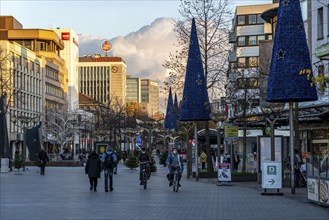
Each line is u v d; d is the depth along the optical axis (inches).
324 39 1729.8
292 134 999.6
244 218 650.8
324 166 780.6
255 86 1918.1
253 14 3804.1
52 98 5378.9
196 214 692.7
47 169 2410.2
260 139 1321.4
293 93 946.7
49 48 5408.5
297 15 958.4
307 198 874.1
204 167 2193.7
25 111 4387.3
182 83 1800.0
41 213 703.1
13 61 4136.3
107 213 701.9
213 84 1729.8
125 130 4180.6
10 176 1766.7
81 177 1699.1
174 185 1115.9
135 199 919.7
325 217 660.7
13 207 783.7
